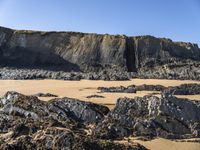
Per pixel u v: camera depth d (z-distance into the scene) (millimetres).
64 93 119250
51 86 137375
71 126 74250
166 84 150000
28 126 69438
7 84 141250
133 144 68625
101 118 81625
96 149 63188
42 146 61844
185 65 197250
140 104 84250
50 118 76938
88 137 66438
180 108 83562
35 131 68625
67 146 61906
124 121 78438
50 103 81750
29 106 79938
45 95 111438
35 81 151000
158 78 170125
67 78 158250
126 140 71938
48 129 65688
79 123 78312
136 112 82875
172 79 168750
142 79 165750
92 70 199625
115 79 160125
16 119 75188
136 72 195250
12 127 70125
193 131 78438
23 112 78562
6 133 68938
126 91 123438
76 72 190875
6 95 84688
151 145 71375
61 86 137750
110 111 83875
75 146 61906
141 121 78312
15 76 159625
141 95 114375
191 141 74562
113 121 77938
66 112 81250
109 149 64250
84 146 62219
